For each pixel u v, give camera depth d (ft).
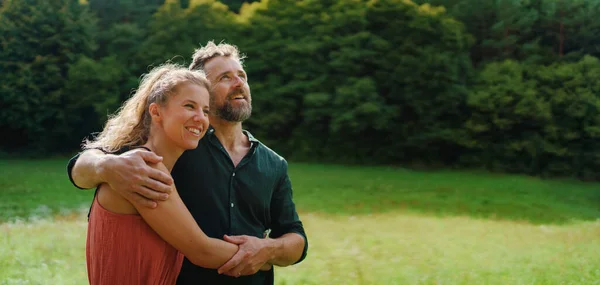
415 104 97.04
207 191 8.34
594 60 94.99
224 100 8.68
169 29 110.11
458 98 95.81
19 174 75.15
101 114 105.40
